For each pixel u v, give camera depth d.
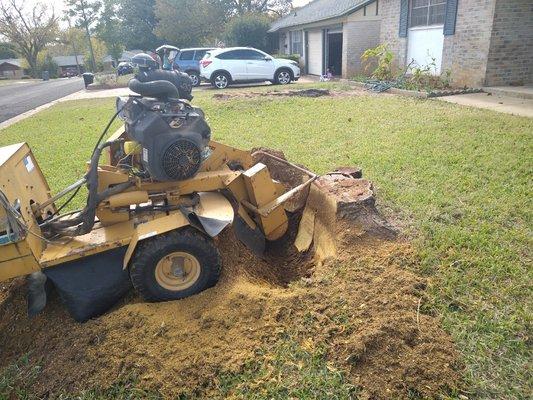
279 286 4.21
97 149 4.04
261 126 10.23
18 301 4.04
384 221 4.47
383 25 17.72
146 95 3.78
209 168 4.56
